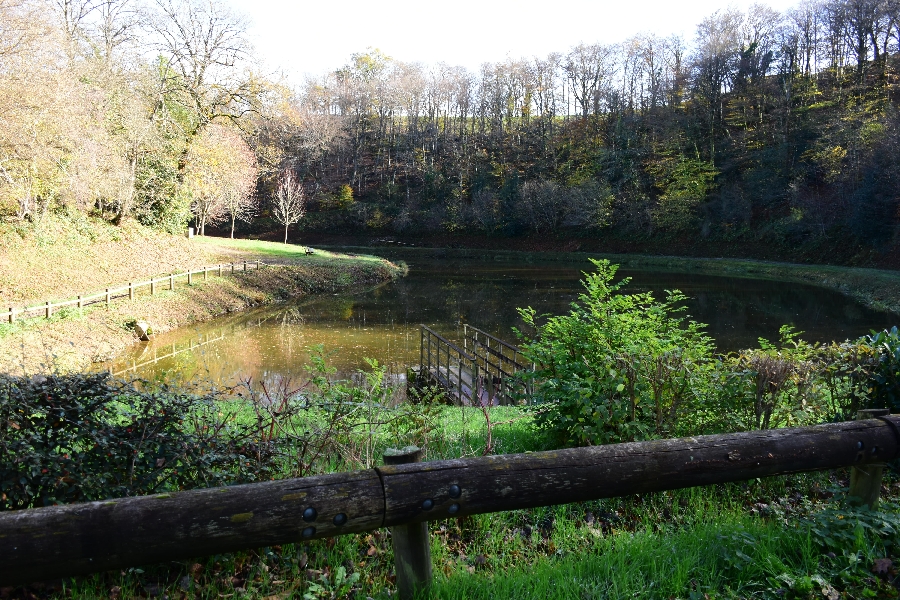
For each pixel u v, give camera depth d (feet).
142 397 11.84
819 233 152.87
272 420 13.60
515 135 260.21
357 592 10.40
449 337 67.87
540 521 13.58
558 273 149.18
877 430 11.54
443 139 279.28
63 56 70.54
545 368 18.31
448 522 13.14
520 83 265.13
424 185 261.24
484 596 10.10
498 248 223.51
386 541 12.19
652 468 10.09
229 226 251.39
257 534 8.11
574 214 212.84
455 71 278.26
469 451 17.42
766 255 164.96
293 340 65.82
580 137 246.88
